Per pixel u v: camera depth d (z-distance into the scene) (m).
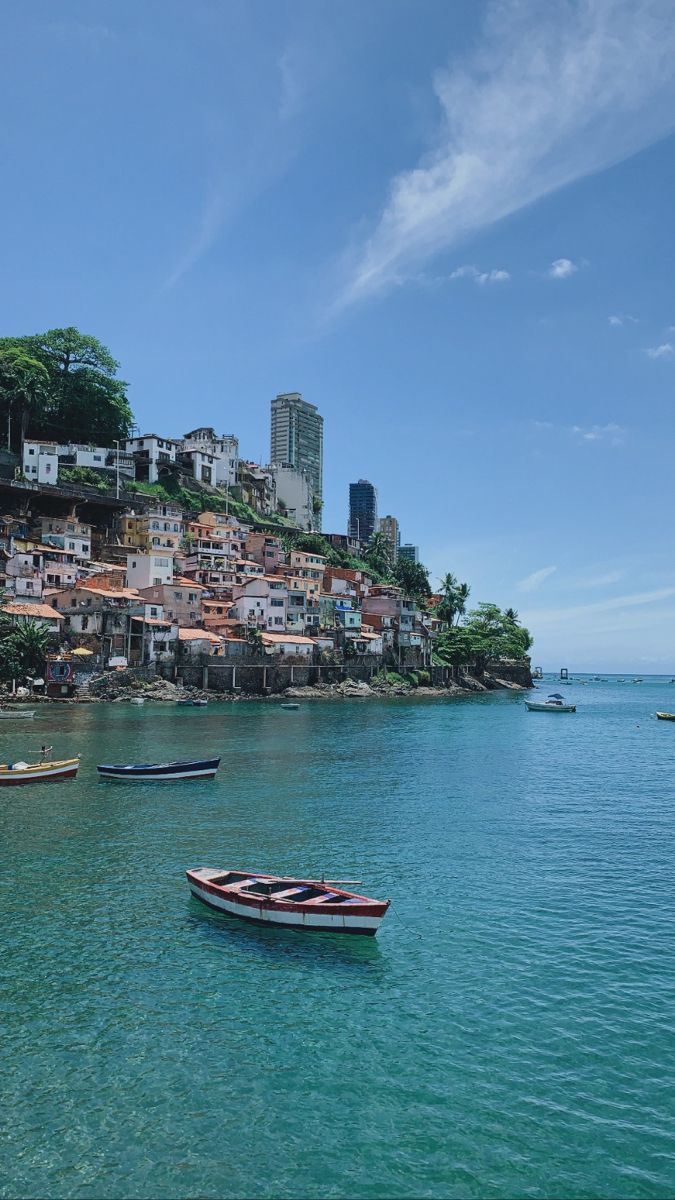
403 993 21.36
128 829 38.75
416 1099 16.61
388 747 73.06
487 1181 14.30
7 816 41.41
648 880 31.50
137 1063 17.75
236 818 41.53
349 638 149.62
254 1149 15.05
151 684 113.25
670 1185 14.24
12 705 96.44
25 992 21.03
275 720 94.19
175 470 160.25
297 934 25.19
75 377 148.12
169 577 131.62
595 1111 16.31
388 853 35.06
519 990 21.58
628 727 108.81
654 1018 20.09
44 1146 15.03
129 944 24.30
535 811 45.16
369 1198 13.84
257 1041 18.81
